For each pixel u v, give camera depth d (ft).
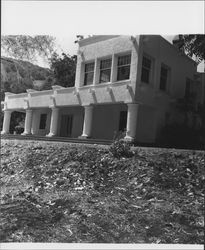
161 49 46.83
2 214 23.97
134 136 43.09
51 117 55.93
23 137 51.31
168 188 26.53
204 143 42.73
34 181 30.86
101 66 49.62
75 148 35.88
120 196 25.82
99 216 23.03
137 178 28.12
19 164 35.29
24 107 57.62
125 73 46.21
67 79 55.47
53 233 21.77
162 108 47.03
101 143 41.60
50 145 38.55
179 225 21.91
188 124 46.09
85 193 26.89
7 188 30.09
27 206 25.12
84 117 50.11
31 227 22.26
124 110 47.85
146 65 45.98
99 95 47.83
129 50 44.96
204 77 50.52
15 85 58.70
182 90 50.60
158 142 44.60
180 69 50.62
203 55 43.27
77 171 30.83
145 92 44.60
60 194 27.20
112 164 30.96
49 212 23.93
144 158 31.17
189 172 28.32
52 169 32.42
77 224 22.39
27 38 53.88
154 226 21.94
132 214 23.09
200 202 24.25
